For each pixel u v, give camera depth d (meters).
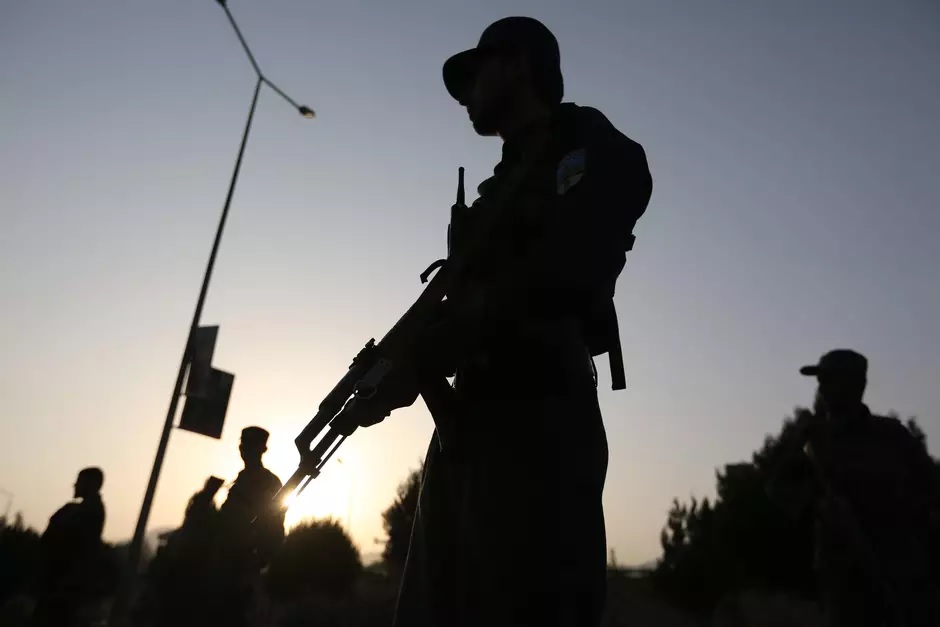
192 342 12.86
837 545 3.32
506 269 1.24
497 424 1.19
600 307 1.25
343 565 22.75
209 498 6.35
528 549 1.14
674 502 24.48
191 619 5.96
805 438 3.50
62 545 7.05
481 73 1.45
